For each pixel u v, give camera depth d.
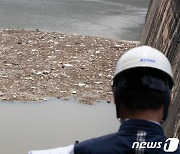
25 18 27.30
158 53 1.78
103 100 14.07
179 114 6.06
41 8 30.52
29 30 22.52
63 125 12.12
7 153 10.29
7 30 22.20
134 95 1.67
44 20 27.09
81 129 11.99
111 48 20.05
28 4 31.48
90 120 12.61
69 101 13.81
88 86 15.23
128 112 1.68
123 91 1.68
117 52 19.53
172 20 9.84
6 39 20.34
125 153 1.61
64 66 17.03
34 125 11.95
